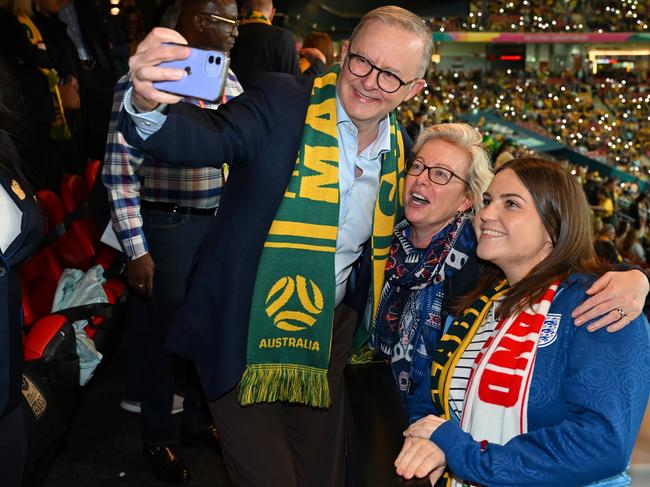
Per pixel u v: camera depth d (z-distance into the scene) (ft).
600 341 4.71
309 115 5.52
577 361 4.71
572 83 104.83
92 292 9.62
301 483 6.25
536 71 106.93
